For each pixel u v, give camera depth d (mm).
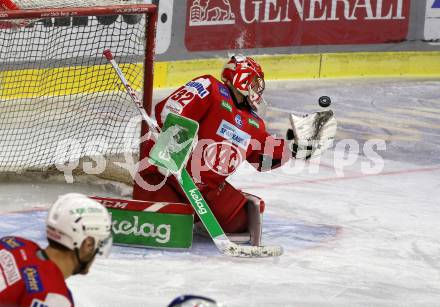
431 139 24594
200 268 13750
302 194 18750
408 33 31984
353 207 18078
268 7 28844
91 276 13008
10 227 15008
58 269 7938
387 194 19344
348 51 30922
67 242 8047
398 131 25109
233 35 28297
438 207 18672
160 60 26844
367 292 13398
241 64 14508
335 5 30266
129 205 14273
